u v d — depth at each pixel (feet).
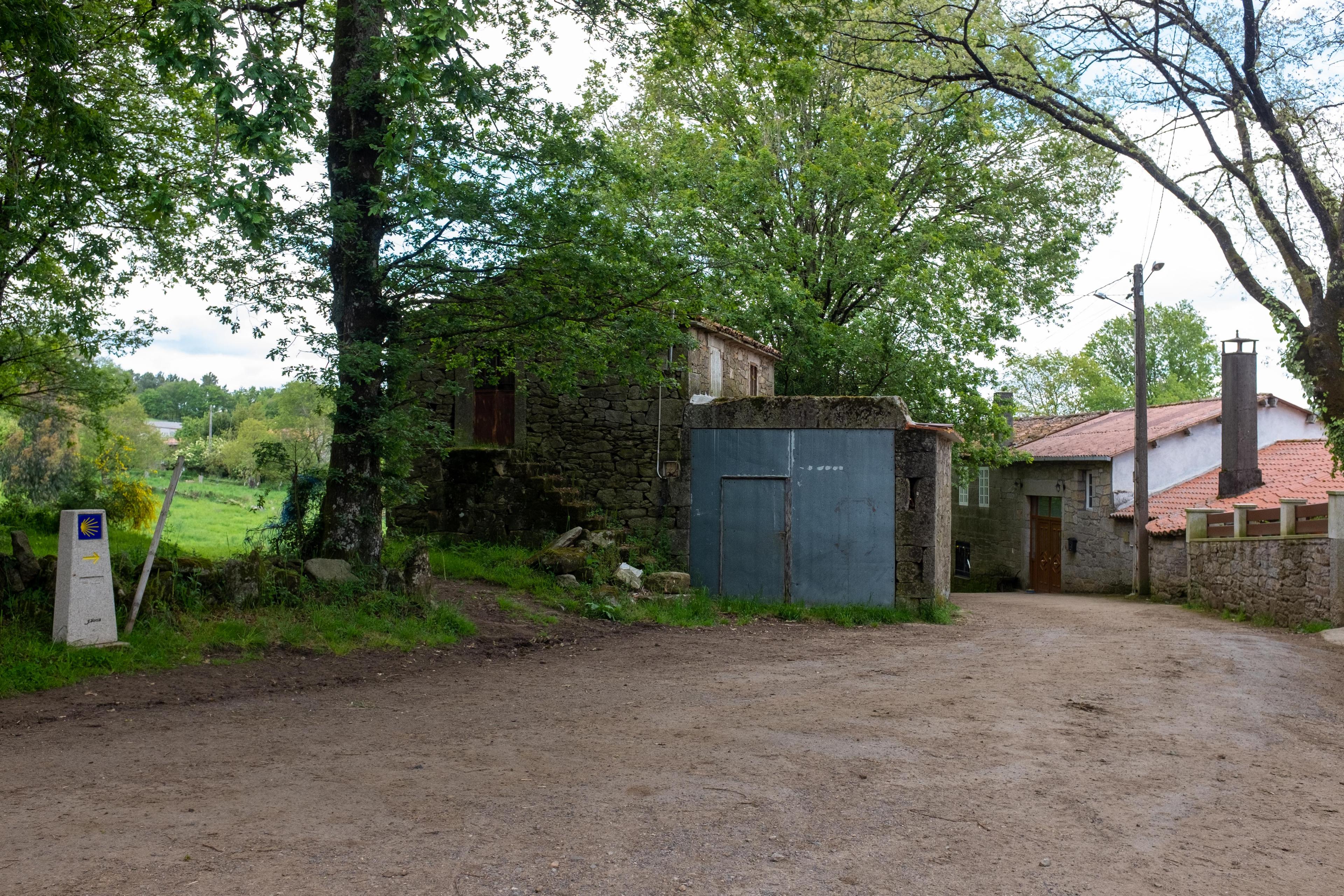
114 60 35.42
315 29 34.65
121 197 33.65
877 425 48.65
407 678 26.22
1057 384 175.32
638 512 50.75
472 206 31.94
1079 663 30.19
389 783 15.56
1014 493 96.22
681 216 63.62
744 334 64.54
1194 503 75.66
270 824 13.41
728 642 35.81
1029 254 78.59
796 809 14.51
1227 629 44.55
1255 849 13.14
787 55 39.14
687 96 79.36
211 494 113.39
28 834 12.87
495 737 19.07
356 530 34.60
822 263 74.23
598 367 39.01
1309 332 40.47
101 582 25.45
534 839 13.00
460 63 27.78
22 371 45.55
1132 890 11.62
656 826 13.62
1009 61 45.91
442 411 52.03
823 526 49.03
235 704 22.08
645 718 21.09
